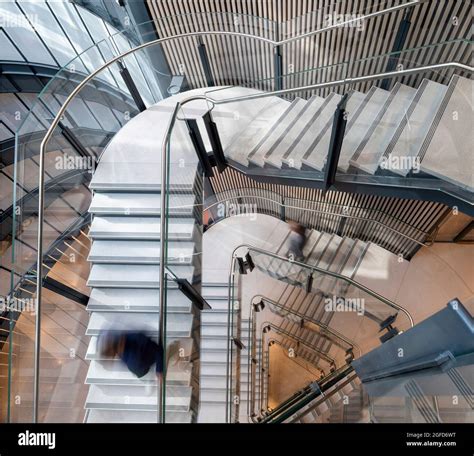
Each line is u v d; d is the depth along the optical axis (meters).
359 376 4.39
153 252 4.09
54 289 4.50
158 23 5.64
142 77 5.55
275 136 4.25
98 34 8.84
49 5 7.52
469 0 4.15
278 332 8.77
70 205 4.93
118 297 3.91
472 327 2.03
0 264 7.43
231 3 5.58
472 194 2.96
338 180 3.95
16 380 3.50
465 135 2.90
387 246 7.34
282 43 5.01
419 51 3.03
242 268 7.59
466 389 1.96
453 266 7.13
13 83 7.53
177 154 4.00
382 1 4.68
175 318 3.50
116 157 4.78
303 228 8.01
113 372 3.58
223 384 6.43
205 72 6.02
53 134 4.24
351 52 5.09
